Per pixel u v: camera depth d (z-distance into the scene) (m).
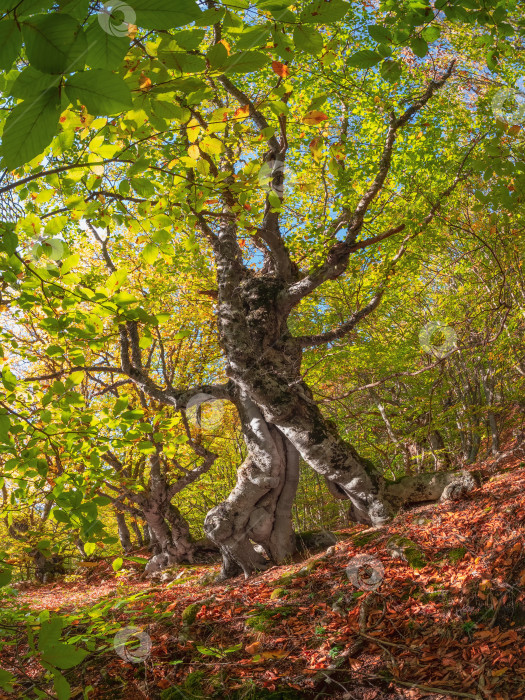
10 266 2.97
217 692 4.29
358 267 10.29
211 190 3.59
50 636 1.94
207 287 13.14
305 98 8.50
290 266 9.55
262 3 1.57
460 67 12.01
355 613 5.00
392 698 3.84
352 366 12.91
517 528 5.29
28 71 1.01
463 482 7.42
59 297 3.25
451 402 13.90
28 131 1.06
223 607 5.80
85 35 1.04
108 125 2.67
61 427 3.51
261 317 9.02
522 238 7.28
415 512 7.46
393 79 2.79
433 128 8.62
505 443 14.18
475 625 4.33
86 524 2.97
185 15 1.03
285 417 8.58
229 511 8.97
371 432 14.45
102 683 4.59
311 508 19.09
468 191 8.69
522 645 3.92
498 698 3.49
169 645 5.14
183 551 12.66
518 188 3.74
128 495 11.15
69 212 3.29
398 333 12.52
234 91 7.03
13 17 0.97
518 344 11.00
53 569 16.19
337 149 3.64
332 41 2.39
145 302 10.53
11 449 3.28
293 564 8.34
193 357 14.86
